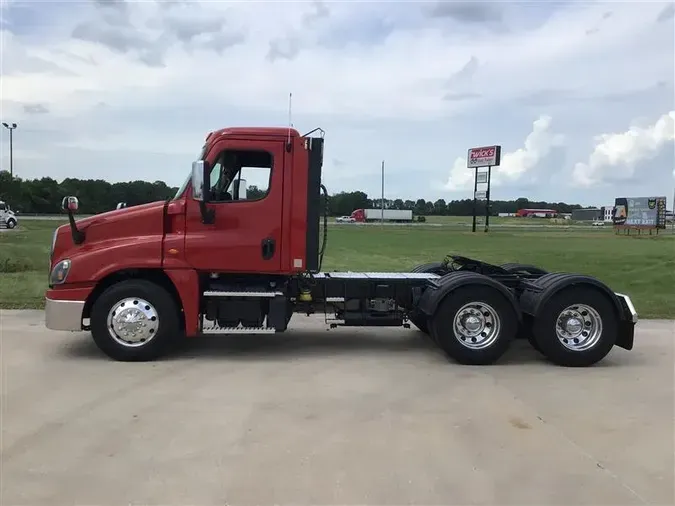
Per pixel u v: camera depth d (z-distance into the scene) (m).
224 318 7.67
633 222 62.97
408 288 8.30
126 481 4.11
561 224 96.31
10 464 4.38
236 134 7.47
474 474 4.31
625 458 4.63
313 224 7.58
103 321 7.32
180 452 4.62
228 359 7.70
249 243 7.47
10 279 14.98
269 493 3.97
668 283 17.09
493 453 4.70
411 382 6.75
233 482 4.12
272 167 7.49
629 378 7.07
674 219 90.88
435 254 25.88
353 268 18.97
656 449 4.82
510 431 5.20
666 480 4.26
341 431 5.12
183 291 7.41
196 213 7.45
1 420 5.29
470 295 7.55
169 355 7.86
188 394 6.12
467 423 5.38
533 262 23.34
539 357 8.16
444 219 120.00
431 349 8.54
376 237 40.97
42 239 29.86
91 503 3.81
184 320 7.64
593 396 6.29
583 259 24.88
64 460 4.45
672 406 5.96
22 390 6.19
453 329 7.57
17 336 8.82
